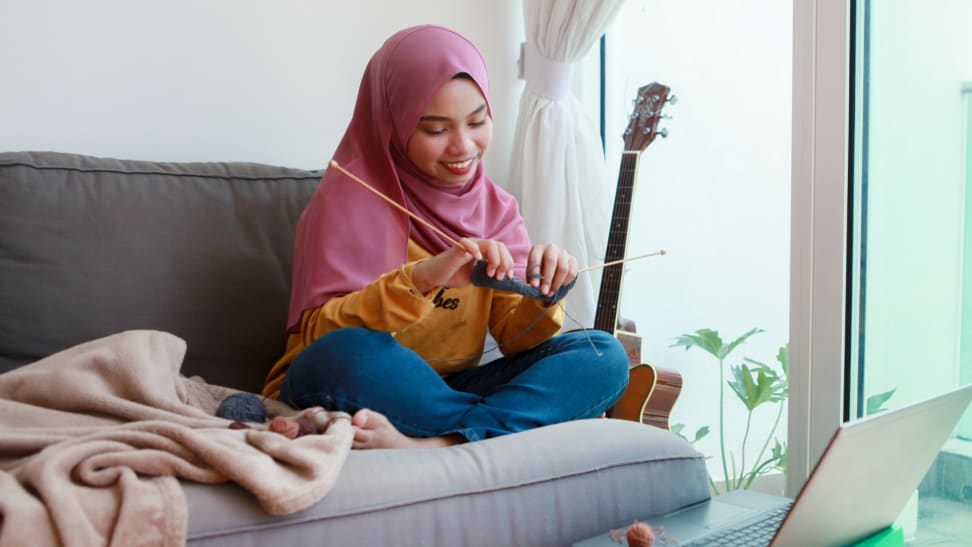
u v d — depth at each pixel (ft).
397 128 5.27
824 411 5.58
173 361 4.25
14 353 5.02
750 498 4.53
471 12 7.50
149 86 6.34
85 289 5.18
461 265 4.33
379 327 4.44
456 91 5.14
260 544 3.13
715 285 7.62
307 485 3.22
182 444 3.28
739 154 7.47
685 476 4.33
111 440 3.25
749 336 7.08
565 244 7.09
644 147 6.38
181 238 5.52
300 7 6.82
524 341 5.32
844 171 5.43
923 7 5.17
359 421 3.96
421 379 4.26
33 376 3.91
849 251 5.53
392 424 4.21
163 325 5.34
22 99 6.00
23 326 5.03
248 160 6.69
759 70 7.30
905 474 3.64
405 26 7.22
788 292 7.25
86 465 3.03
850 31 5.44
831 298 5.53
